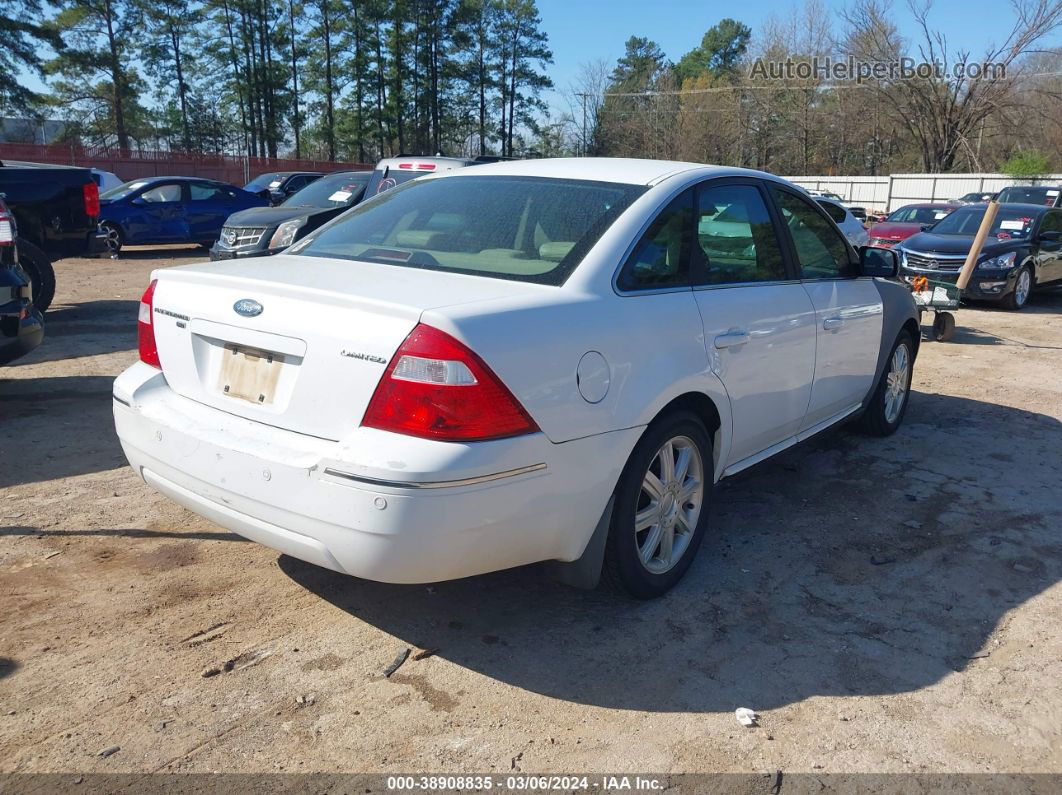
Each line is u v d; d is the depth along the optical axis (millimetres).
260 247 10742
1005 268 12008
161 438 3109
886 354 5398
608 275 3182
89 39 53906
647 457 3258
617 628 3342
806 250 4469
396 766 2557
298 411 2812
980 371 8094
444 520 2607
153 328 3314
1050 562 4000
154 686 2885
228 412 3014
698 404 3639
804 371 4281
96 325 9133
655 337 3238
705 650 3203
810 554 4031
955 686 3016
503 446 2682
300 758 2574
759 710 2859
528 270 3168
